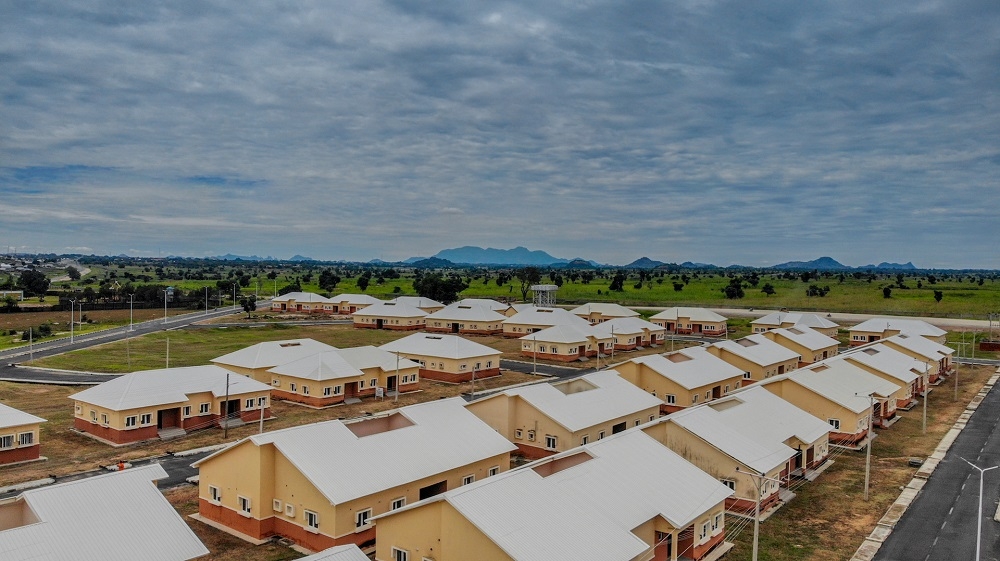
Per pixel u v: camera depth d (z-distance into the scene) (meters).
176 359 105.94
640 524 38.72
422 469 46.09
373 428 51.56
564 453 44.50
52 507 32.16
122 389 65.25
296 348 92.56
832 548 44.34
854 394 73.38
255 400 72.94
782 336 113.56
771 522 48.72
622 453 46.31
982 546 44.59
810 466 60.88
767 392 67.06
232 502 44.84
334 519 40.50
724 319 160.38
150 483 35.50
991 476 59.03
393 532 37.69
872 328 138.50
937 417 82.25
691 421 54.31
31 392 81.12
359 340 135.50
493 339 143.88
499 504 35.81
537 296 176.12
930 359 104.00
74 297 193.50
